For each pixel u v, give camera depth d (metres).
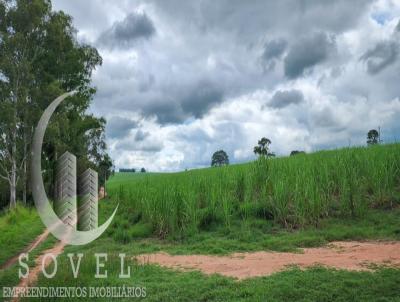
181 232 18.31
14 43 35.59
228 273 11.60
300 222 17.31
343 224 17.08
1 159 35.88
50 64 39.50
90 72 43.62
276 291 9.24
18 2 36.94
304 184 19.06
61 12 40.56
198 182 23.62
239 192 21.52
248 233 16.64
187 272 11.89
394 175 19.89
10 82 35.91
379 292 8.97
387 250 13.16
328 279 9.94
